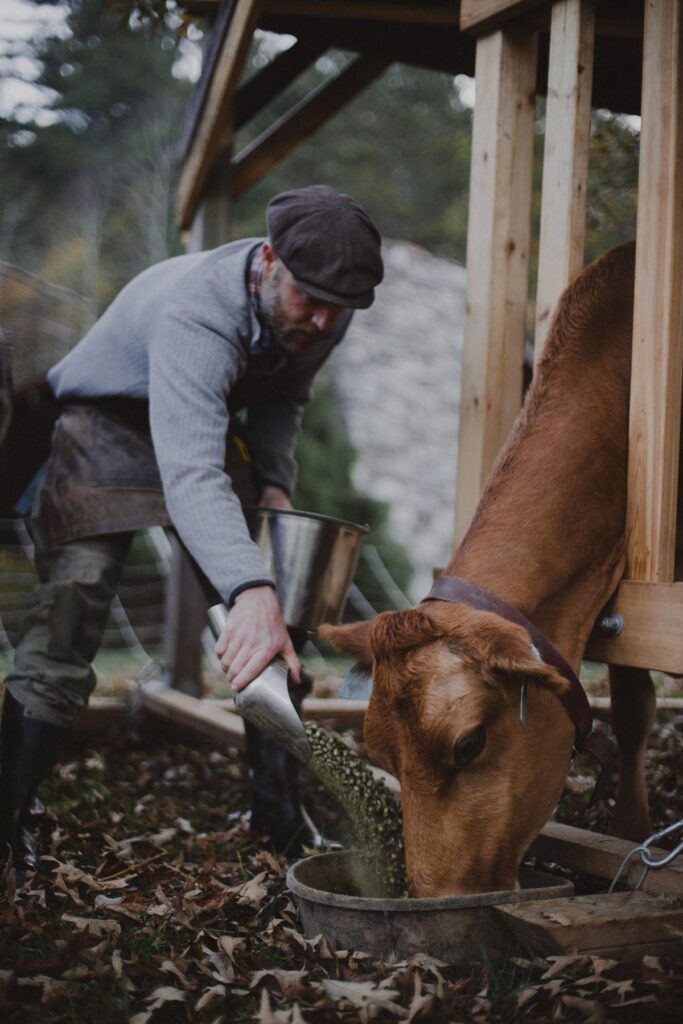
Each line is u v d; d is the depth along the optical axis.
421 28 4.56
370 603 9.40
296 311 2.91
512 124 3.15
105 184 18.42
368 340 12.02
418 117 20.88
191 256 3.26
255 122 19.27
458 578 2.34
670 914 2.13
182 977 2.10
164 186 17.55
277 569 2.88
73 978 2.08
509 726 2.20
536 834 2.31
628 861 2.47
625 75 4.32
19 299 8.85
